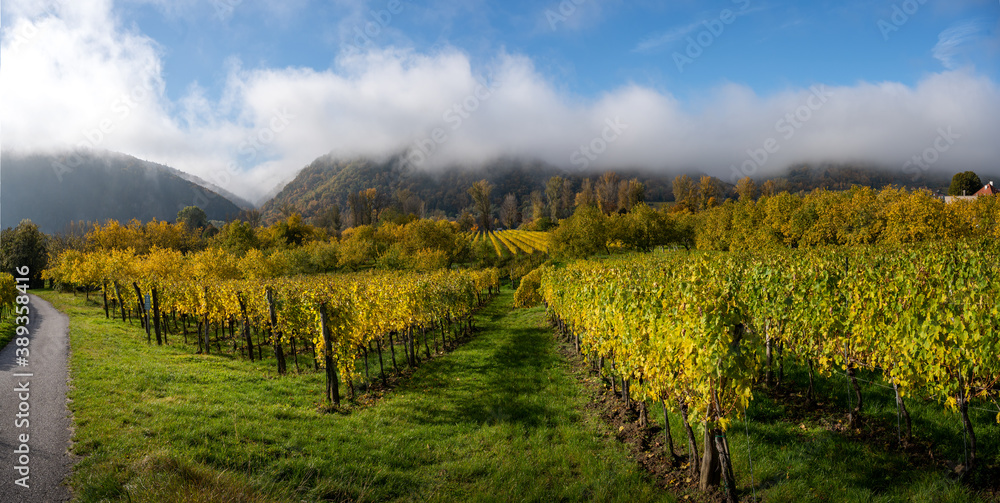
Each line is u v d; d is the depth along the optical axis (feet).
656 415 28.89
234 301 55.88
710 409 19.15
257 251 164.96
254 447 23.67
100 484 18.53
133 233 229.25
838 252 62.75
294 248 249.96
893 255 45.03
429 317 57.93
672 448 23.31
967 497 17.40
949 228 94.94
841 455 21.52
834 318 25.30
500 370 45.29
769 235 135.95
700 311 18.78
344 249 224.53
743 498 19.24
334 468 22.31
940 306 21.66
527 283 111.45
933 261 33.78
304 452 24.12
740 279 36.29
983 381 18.99
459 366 48.24
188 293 60.18
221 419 27.66
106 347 54.34
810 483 19.57
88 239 215.51
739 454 22.50
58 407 29.17
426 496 20.79
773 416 26.78
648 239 207.21
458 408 33.91
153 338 66.69
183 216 386.52
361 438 27.12
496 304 120.98
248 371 45.96
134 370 40.52
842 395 27.99
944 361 19.01
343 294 42.55
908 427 21.79
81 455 21.94
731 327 18.34
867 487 18.97
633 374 26.32
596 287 37.42
